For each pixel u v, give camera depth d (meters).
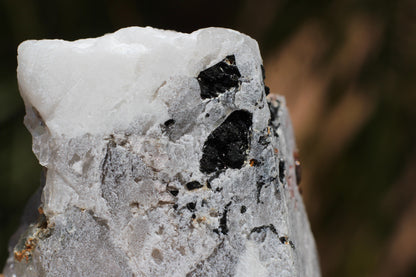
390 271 0.65
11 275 0.30
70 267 0.26
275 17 0.67
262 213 0.26
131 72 0.26
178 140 0.26
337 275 0.66
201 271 0.26
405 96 0.63
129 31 0.26
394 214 0.65
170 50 0.25
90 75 0.26
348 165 0.64
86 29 0.67
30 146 0.61
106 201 0.26
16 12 0.62
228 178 0.26
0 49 0.63
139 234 0.26
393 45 0.62
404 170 0.64
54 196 0.26
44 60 0.26
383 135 0.63
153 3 0.74
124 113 0.26
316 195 0.65
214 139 0.26
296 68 0.64
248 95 0.26
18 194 0.60
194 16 0.76
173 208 0.26
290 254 0.25
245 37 0.26
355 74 0.63
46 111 0.26
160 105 0.26
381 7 0.62
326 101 0.63
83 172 0.26
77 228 0.26
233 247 0.25
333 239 0.66
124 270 0.26
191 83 0.25
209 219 0.26
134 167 0.26
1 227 0.60
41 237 0.26
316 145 0.63
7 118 0.61
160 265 0.26
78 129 0.26
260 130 0.26
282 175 0.27
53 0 0.64
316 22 0.64
